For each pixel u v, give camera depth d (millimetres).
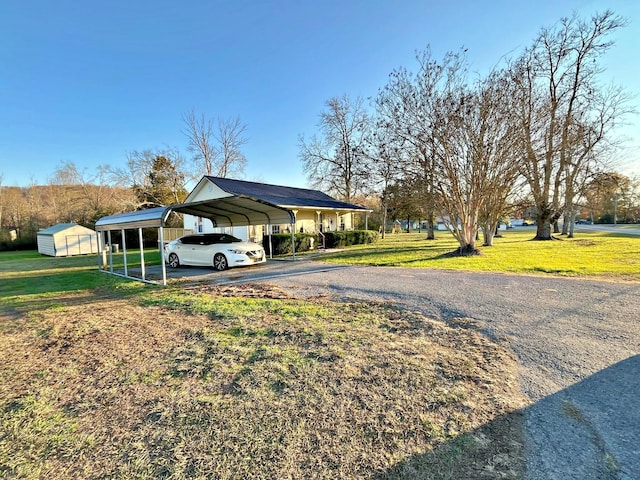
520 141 11352
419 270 9227
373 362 3215
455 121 11242
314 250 17172
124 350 3773
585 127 16719
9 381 3088
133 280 9164
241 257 10773
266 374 3012
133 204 29203
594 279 7180
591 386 2654
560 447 1928
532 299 5512
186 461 1905
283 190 21172
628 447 1914
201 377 3008
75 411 2523
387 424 2211
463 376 2889
